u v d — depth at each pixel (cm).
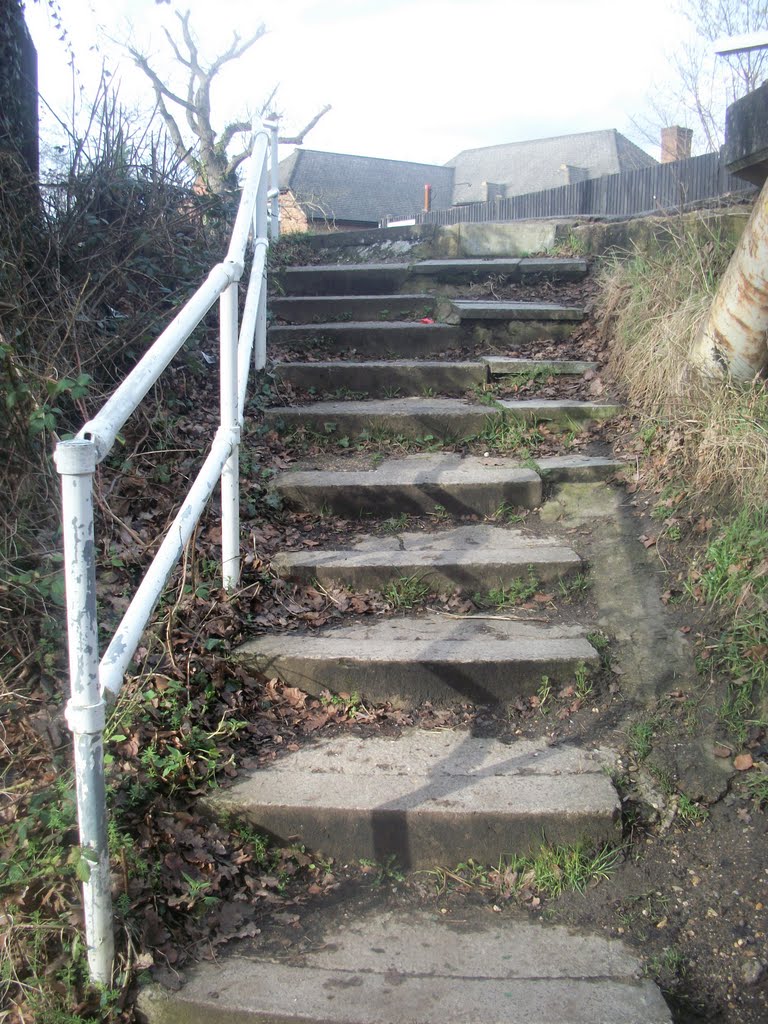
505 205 1105
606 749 280
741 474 352
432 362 518
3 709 258
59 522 304
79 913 212
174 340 243
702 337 413
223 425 320
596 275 615
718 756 273
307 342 550
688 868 246
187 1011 204
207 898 229
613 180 827
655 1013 203
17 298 334
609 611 336
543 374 509
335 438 460
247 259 576
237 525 327
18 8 404
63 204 411
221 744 272
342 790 258
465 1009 203
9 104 395
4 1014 198
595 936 228
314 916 235
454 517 404
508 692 304
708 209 563
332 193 4481
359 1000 205
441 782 264
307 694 304
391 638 320
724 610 314
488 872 250
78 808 194
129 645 208
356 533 391
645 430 423
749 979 215
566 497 407
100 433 190
